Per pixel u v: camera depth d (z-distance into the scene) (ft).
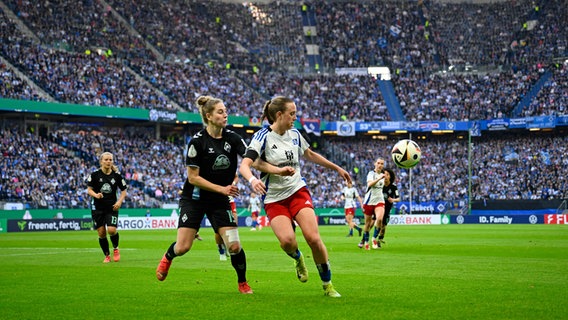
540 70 254.68
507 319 25.58
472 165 242.17
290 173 30.94
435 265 51.52
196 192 34.01
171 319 26.68
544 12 276.82
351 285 37.60
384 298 31.76
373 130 240.94
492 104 249.34
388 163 244.83
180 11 259.39
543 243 84.99
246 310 28.58
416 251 70.23
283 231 31.91
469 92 255.29
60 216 174.19
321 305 29.68
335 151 246.88
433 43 277.23
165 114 210.59
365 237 73.87
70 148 199.82
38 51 201.36
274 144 32.50
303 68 260.42
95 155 202.18
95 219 59.06
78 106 194.18
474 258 59.16
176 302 31.37
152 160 212.43
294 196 32.42
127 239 108.37
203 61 242.37
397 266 50.85
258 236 114.73
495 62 266.98
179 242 34.35
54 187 183.32
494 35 277.03
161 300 32.12
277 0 292.61
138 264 55.72
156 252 72.95
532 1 283.18
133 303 31.22
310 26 279.90
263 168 31.55
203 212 34.53
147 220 172.96
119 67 217.77
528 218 190.60
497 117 244.22
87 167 196.54
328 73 262.88
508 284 37.42
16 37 201.57
